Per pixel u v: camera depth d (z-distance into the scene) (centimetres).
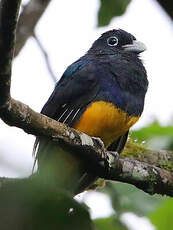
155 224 1071
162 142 1102
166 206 1069
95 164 843
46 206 445
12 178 461
